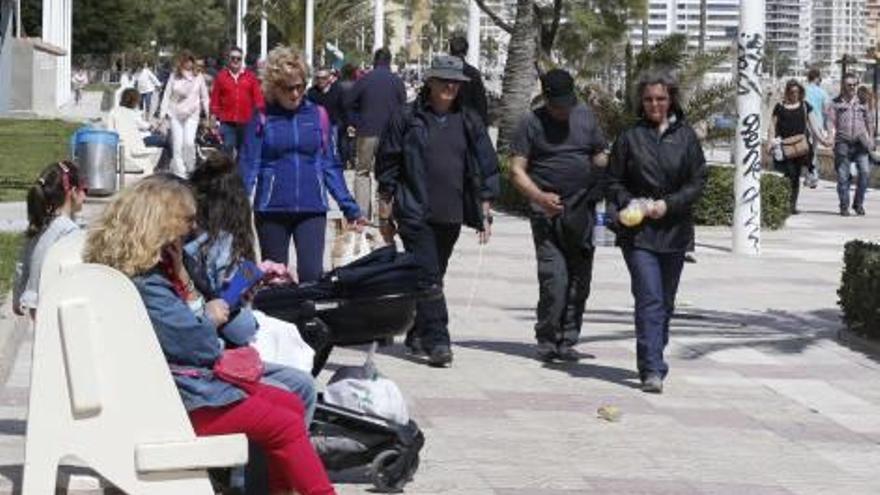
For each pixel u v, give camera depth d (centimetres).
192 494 646
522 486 806
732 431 970
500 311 1413
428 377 1091
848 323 1328
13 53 5184
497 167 1131
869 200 2964
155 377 640
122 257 645
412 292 825
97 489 732
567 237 1133
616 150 1069
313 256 1020
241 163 1010
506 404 1015
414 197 1102
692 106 2208
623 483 825
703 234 2166
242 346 722
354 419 771
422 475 819
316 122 1023
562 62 3175
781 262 1884
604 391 1072
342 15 6819
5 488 745
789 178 2512
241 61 2406
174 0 10062
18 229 1838
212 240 742
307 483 677
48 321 629
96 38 8950
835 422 1010
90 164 2170
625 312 1434
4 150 3203
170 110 2491
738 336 1330
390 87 2131
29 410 629
